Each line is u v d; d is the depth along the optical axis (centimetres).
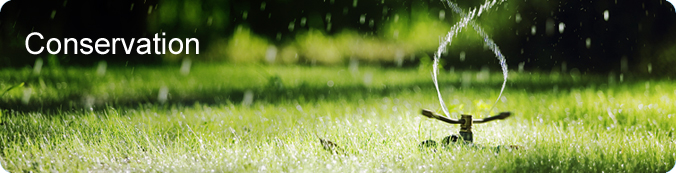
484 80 1365
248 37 2088
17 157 473
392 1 2242
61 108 820
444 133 571
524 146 501
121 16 1945
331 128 600
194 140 545
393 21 2233
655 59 1553
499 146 468
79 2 1934
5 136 543
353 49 2170
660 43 1562
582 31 1667
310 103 886
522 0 1788
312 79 1393
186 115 729
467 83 1270
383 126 610
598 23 1636
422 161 445
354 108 826
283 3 2228
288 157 462
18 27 1897
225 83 1250
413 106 861
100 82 1223
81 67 1591
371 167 438
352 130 580
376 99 969
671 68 1523
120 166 456
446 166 426
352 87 1202
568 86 1218
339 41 2222
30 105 848
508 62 1800
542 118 716
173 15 1967
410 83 1299
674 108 788
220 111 773
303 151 472
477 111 622
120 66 1653
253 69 1650
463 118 475
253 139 559
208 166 441
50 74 1352
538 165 435
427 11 2191
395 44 2175
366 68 1827
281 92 1073
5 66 1605
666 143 535
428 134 562
